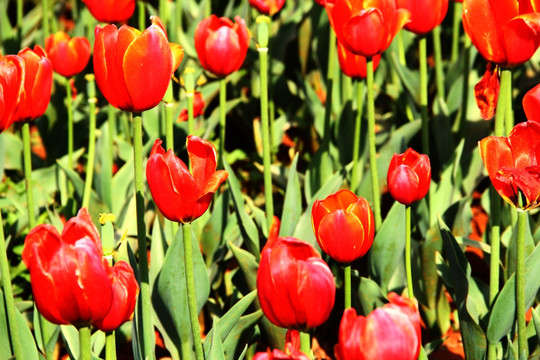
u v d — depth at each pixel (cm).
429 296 482
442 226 396
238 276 441
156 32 288
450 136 573
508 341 378
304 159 706
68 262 242
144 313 338
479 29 343
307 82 682
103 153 542
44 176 620
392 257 428
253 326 388
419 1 443
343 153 577
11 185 617
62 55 511
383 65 698
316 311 258
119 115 692
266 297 261
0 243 317
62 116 680
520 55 343
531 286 373
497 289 387
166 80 299
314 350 484
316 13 711
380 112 736
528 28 331
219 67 467
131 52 286
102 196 542
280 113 725
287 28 705
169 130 419
